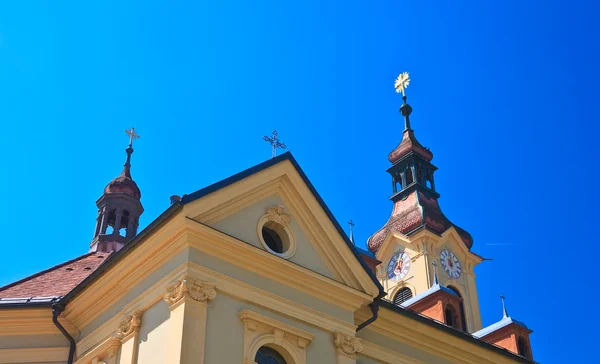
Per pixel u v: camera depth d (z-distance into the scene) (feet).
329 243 77.30
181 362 62.34
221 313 67.10
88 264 101.19
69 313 78.54
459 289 169.27
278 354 70.59
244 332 67.77
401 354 84.84
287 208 76.64
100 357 72.28
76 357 76.69
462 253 175.42
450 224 177.47
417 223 174.29
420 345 87.10
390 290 169.58
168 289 66.80
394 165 189.98
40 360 77.61
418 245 170.19
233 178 72.02
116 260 73.15
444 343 88.74
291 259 74.08
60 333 79.25
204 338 64.75
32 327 79.30
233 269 69.82
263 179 74.64
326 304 75.36
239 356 66.54
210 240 68.59
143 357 67.41
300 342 71.15
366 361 81.10
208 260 68.44
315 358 71.82
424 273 164.96
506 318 115.44
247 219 72.90
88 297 76.48
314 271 74.64
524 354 112.57
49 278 94.07
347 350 74.08
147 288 70.49
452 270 171.01
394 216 181.27
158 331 66.95
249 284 70.03
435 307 112.47
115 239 121.19
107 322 73.82
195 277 66.69
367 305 78.79
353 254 78.07
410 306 115.65
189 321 64.44
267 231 75.72
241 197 72.69
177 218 68.08
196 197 68.49
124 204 126.11
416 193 181.57
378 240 180.55
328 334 74.13
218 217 70.64
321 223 77.05
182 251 68.08
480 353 92.07
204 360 64.03
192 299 65.57
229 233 70.79
